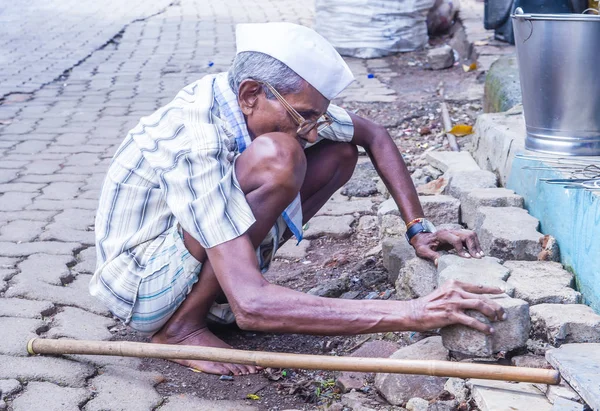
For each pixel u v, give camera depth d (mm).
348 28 7750
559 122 3232
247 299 2289
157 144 2570
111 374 2607
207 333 2732
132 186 2656
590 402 2002
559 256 2957
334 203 4246
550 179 2996
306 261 3604
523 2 6711
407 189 2973
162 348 2455
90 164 4914
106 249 2715
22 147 5258
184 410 2420
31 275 3291
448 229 2873
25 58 8250
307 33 2465
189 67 7762
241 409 2447
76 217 4020
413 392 2406
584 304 2678
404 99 6199
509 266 2803
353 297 3193
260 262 2723
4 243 3652
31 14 11312
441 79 6801
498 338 2303
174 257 2596
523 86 3338
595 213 2619
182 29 10008
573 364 2156
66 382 2527
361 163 4805
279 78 2422
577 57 3078
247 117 2531
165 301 2635
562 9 6508
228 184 2406
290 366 2301
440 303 2242
